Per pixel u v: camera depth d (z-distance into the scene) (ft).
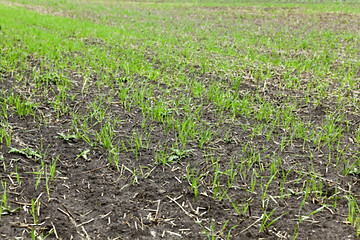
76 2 90.02
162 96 20.52
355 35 43.93
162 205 11.66
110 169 13.47
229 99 19.33
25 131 15.76
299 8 72.54
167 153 14.60
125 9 77.15
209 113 18.63
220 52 32.76
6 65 24.29
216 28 51.55
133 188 12.44
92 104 19.01
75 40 35.53
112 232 10.45
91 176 13.00
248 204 11.48
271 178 12.37
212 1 94.32
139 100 19.77
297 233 10.44
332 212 11.34
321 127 17.04
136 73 24.68
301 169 13.69
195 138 15.96
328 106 19.69
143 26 52.44
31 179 12.58
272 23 56.65
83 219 10.89
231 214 11.28
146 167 13.61
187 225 10.82
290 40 41.14
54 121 16.96
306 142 15.75
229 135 16.33
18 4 80.23
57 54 27.94
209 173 13.34
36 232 10.26
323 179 13.08
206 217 11.17
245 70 26.58
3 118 16.69
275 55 32.60
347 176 13.25
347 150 15.06
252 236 10.36
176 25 54.39
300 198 12.07
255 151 14.94
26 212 11.02
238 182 12.86
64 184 12.47
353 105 19.84
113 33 41.81
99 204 11.57
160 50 32.09
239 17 64.34
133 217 11.07
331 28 50.83
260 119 17.88
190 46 35.35
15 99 18.74
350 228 10.60
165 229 10.64
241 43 38.60
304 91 22.07
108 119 17.48
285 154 14.75
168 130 16.58
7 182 12.32
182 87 22.41
